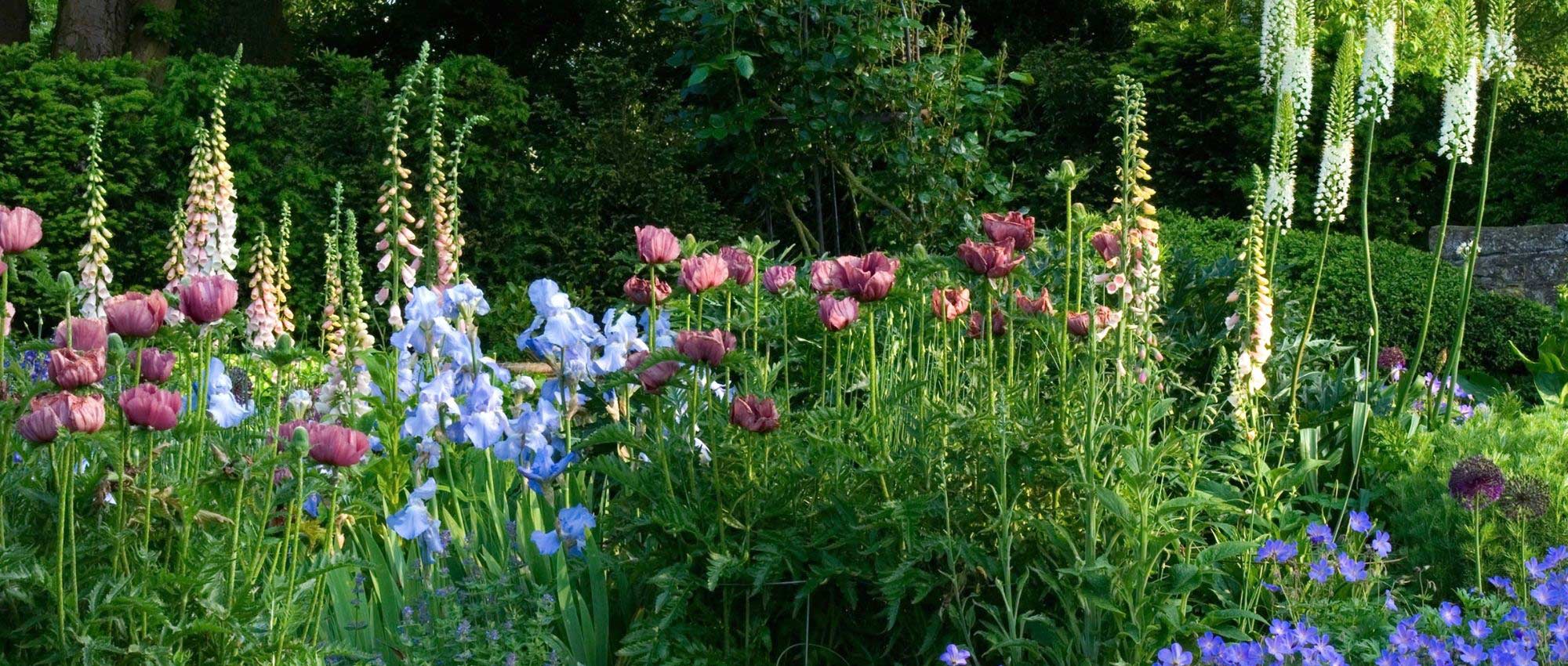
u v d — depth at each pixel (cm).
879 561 288
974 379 335
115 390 286
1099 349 312
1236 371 382
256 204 914
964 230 674
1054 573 293
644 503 310
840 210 831
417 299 362
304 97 976
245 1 1470
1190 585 280
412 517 318
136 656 229
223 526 255
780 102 717
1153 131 1080
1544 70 1412
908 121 696
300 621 261
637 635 287
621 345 347
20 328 821
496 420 344
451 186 471
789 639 311
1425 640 275
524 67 1603
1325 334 814
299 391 414
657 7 1307
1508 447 401
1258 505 350
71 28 1276
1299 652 283
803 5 680
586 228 954
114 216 876
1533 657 272
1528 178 1238
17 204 862
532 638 287
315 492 253
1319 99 1077
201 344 280
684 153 1001
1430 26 1081
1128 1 1405
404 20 1606
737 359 287
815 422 300
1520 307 835
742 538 301
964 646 295
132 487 238
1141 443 283
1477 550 329
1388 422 414
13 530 237
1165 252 480
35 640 224
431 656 282
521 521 335
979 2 1416
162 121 897
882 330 426
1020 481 296
